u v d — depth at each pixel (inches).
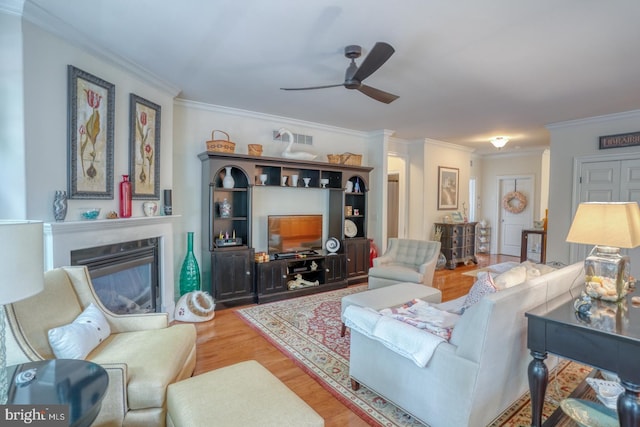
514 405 87.5
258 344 126.0
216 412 57.5
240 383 66.8
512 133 245.3
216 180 173.5
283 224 195.8
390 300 123.2
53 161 96.8
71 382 55.8
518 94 155.1
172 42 106.8
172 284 150.8
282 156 193.8
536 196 323.3
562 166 212.1
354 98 162.6
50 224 91.0
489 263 299.0
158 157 141.9
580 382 94.4
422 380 76.0
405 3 84.5
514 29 97.2
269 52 113.5
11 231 45.1
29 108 89.9
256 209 193.5
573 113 189.2
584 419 65.7
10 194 87.6
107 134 114.1
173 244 169.0
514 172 336.5
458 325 74.3
